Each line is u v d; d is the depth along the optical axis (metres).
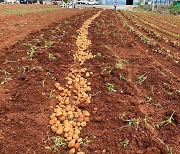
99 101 2.29
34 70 2.71
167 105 2.28
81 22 6.49
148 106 2.25
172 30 6.27
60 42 3.88
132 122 1.92
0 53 3.18
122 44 4.09
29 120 1.96
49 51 3.33
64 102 2.25
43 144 1.75
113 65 3.03
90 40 4.28
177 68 3.23
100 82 2.64
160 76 2.82
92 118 2.05
